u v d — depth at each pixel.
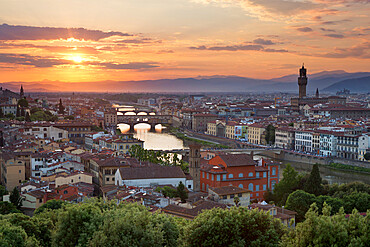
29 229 126.75
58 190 190.62
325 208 103.25
